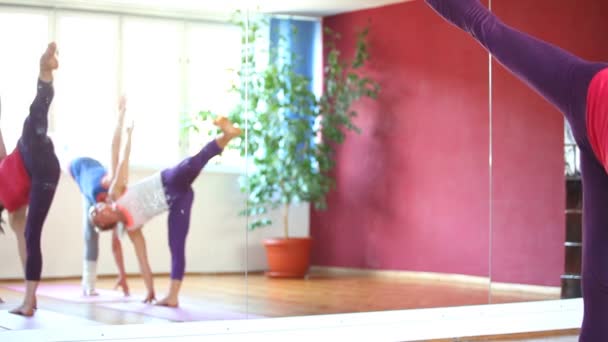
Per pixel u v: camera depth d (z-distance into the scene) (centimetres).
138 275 415
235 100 459
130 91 422
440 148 757
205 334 389
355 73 798
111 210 409
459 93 741
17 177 382
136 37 426
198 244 439
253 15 638
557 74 255
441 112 756
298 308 530
